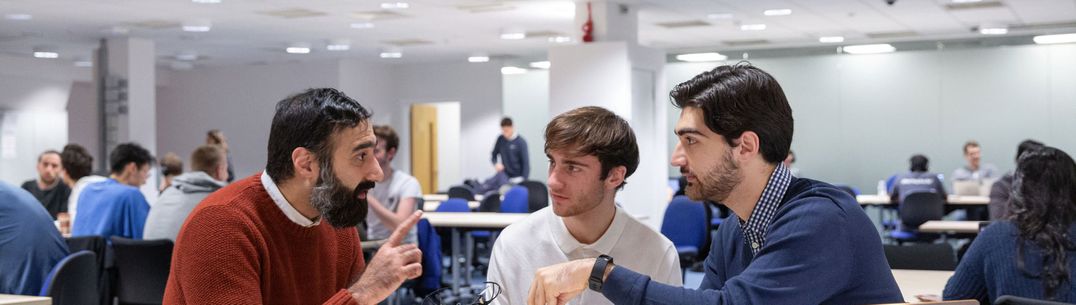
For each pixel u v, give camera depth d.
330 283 2.19
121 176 6.12
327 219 1.97
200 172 5.27
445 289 2.20
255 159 16.78
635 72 10.31
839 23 12.12
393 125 17.06
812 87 14.78
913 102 14.27
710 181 1.68
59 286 3.64
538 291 1.71
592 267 1.66
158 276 4.94
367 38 13.29
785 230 1.62
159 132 17.64
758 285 1.59
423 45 14.19
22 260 3.82
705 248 7.32
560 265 1.70
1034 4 10.63
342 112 1.94
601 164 2.20
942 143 14.11
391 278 1.94
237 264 1.90
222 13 10.87
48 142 15.94
